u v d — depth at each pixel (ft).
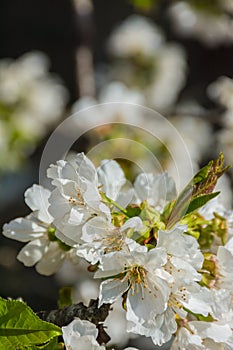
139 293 1.53
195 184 1.57
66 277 2.80
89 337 1.52
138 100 2.96
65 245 1.66
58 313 1.57
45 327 1.52
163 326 1.52
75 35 3.44
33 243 1.67
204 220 1.63
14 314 1.52
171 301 1.53
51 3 3.46
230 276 1.58
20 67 3.39
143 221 1.55
